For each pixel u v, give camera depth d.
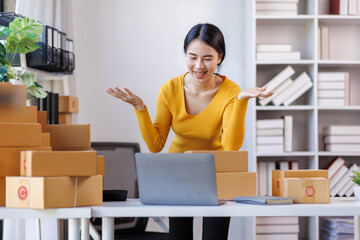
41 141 1.99
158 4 4.09
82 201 1.78
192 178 1.80
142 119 2.31
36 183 1.71
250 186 2.01
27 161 1.76
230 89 2.46
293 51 4.04
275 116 4.10
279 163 3.85
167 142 4.06
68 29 3.88
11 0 3.41
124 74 4.08
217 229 2.11
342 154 3.81
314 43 3.85
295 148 4.09
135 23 4.08
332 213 1.79
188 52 2.34
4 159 1.87
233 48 4.09
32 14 3.19
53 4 3.59
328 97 3.86
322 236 3.87
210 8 4.09
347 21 3.97
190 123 2.47
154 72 4.09
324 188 1.93
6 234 2.87
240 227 4.04
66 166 1.76
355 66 4.05
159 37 4.09
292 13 3.85
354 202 1.99
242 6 4.09
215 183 1.79
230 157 2.00
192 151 1.96
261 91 2.08
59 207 1.73
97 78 4.07
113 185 3.34
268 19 3.87
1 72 2.32
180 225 2.30
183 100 2.48
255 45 3.82
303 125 4.10
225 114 2.39
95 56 4.07
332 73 3.85
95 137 4.05
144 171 1.84
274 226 3.73
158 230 3.99
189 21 4.09
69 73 3.35
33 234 2.90
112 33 4.07
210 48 2.31
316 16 3.83
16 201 1.77
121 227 3.17
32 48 2.52
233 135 2.20
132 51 4.08
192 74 2.38
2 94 1.96
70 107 3.43
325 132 4.00
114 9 4.08
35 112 2.03
